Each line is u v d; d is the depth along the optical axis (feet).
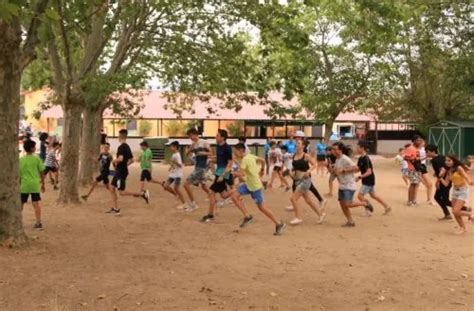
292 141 69.00
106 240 33.32
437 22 99.86
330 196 57.00
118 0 50.49
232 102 70.49
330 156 55.52
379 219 43.27
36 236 33.73
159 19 60.13
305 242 33.91
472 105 121.29
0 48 28.63
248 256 29.84
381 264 28.50
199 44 61.31
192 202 46.85
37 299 21.67
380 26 42.45
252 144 122.52
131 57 66.59
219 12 57.72
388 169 101.65
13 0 18.33
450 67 103.81
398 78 112.68
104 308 20.77
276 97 113.29
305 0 46.55
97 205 49.21
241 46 60.59
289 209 47.47
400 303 22.25
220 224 40.04
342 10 57.93
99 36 50.31
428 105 119.55
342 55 106.73
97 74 53.93
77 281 24.14
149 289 23.21
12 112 29.68
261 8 49.60
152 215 43.86
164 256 29.37
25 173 35.86
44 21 22.99
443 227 39.88
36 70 74.84
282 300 22.20
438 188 42.83
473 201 55.98
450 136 112.06
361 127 162.50
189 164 103.96
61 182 49.03
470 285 24.86
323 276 25.98
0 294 22.17
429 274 26.66
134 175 83.10
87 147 63.98
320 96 106.11
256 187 36.42
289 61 53.67
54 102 71.36
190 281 24.59
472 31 100.42
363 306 21.77
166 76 70.38
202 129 134.92
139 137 130.41
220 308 21.04
